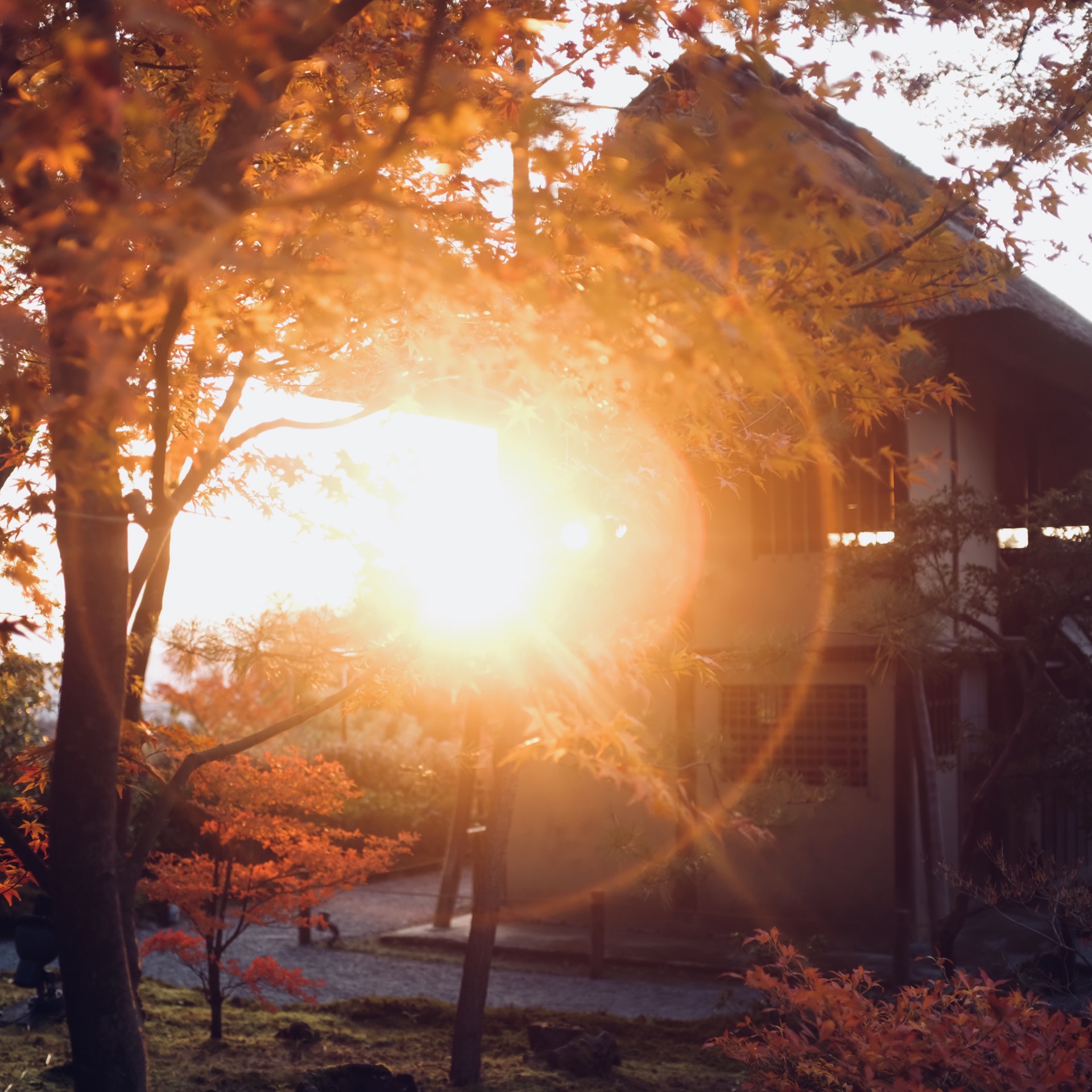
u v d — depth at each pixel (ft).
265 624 17.79
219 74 11.35
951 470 42.24
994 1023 13.92
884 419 42.75
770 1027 19.80
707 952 42.65
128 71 13.14
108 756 12.98
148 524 13.08
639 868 47.44
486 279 8.52
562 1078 24.25
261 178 13.99
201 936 27.55
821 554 44.34
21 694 20.38
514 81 9.29
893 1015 14.94
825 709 44.52
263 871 28.53
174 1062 24.85
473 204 9.94
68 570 12.83
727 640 44.34
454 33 12.72
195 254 8.01
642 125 8.16
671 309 8.64
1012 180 13.50
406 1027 29.71
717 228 8.66
